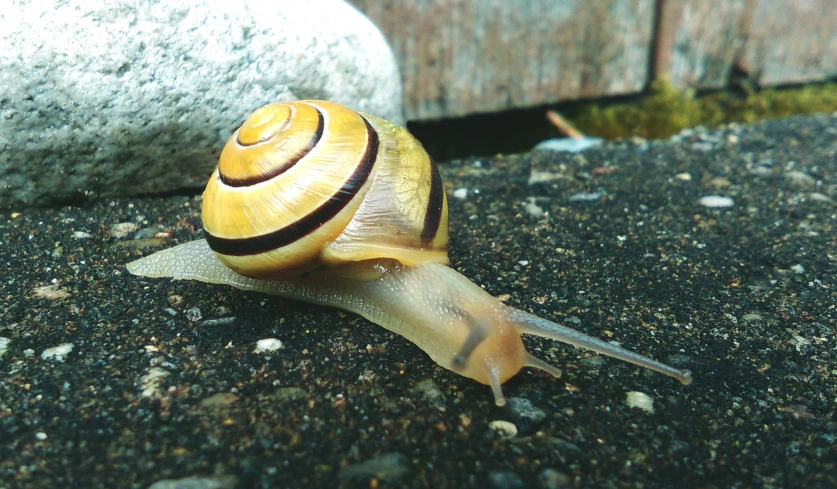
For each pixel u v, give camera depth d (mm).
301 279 59
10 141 69
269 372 51
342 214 53
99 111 71
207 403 47
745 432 47
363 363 52
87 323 56
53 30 67
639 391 50
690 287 65
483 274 66
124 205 78
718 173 93
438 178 58
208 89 75
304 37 78
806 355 55
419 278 55
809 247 73
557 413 48
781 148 103
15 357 51
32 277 63
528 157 99
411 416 47
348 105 83
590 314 60
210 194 54
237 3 74
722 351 56
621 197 85
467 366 50
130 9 69
